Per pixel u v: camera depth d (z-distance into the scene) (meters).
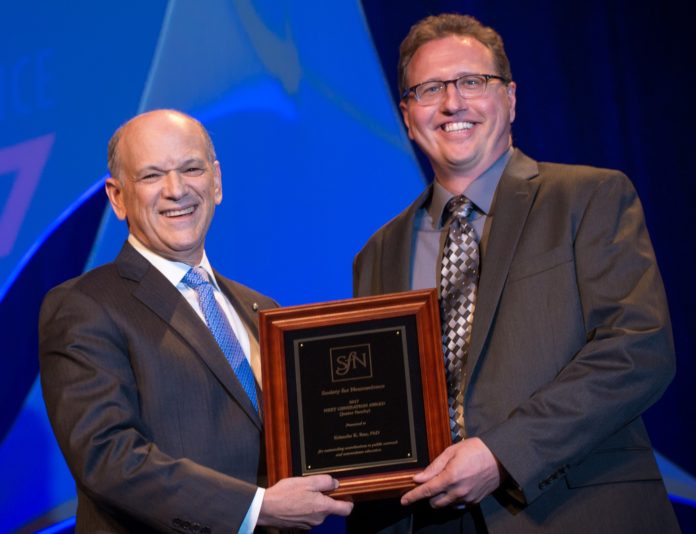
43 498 3.79
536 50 4.39
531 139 4.34
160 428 2.38
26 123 4.01
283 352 2.40
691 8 4.41
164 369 2.41
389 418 2.35
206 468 2.29
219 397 2.44
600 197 2.41
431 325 2.37
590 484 2.27
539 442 2.19
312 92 4.32
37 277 3.92
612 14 4.42
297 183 4.25
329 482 2.27
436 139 2.63
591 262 2.35
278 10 4.34
